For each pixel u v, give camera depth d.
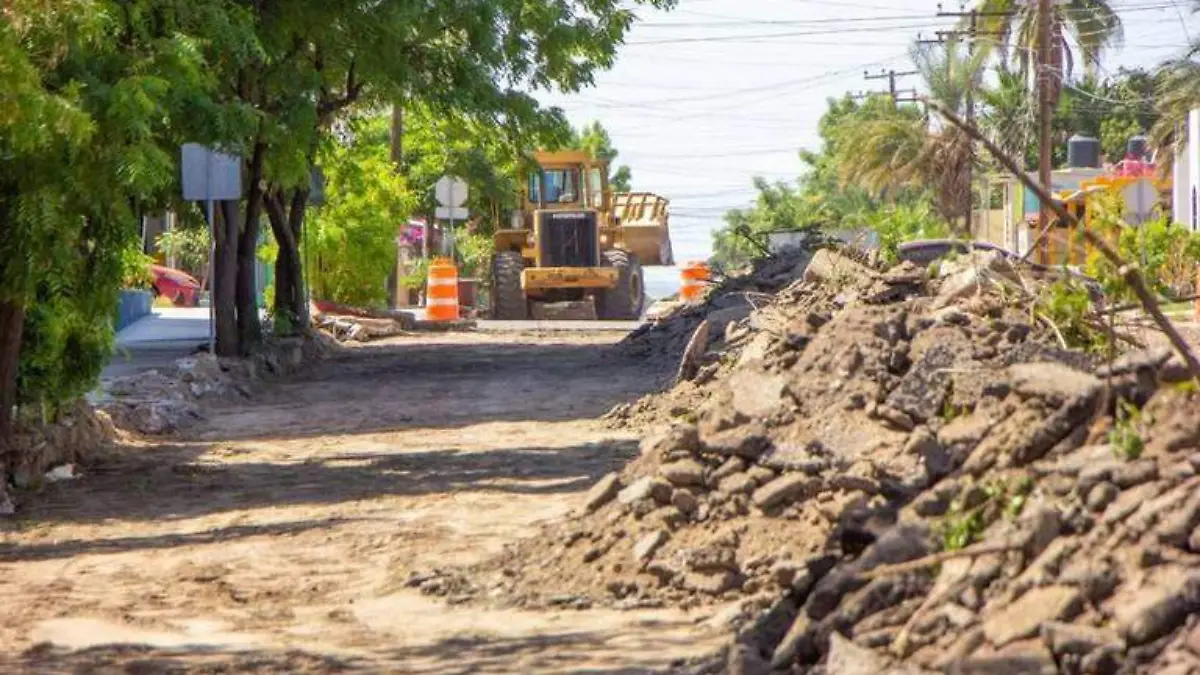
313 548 36.84
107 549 37.81
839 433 31.48
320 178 97.44
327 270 118.38
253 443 55.72
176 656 27.36
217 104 56.56
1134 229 33.97
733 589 29.64
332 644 27.94
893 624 21.80
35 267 45.44
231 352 79.06
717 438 32.75
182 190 71.88
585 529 32.69
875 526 25.03
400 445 54.00
